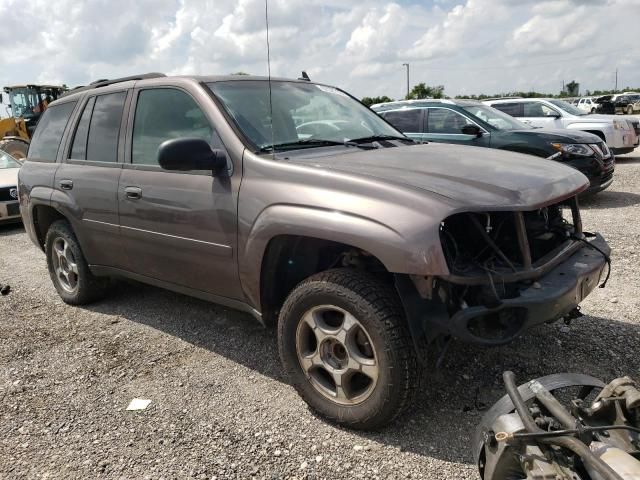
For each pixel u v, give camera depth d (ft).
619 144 41.11
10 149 48.78
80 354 13.44
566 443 6.15
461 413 10.10
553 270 9.67
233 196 10.87
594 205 28.32
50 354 13.53
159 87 13.08
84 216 14.76
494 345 8.62
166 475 8.89
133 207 13.07
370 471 8.72
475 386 10.93
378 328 8.93
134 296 17.35
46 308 16.88
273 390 11.34
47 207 16.58
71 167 15.30
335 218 9.18
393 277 9.74
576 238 10.75
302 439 9.62
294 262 10.92
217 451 9.43
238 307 11.66
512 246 9.38
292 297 10.02
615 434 6.71
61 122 16.43
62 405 11.14
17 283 19.84
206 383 11.75
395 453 9.11
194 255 11.94
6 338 14.61
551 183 10.11
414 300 8.84
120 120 13.96
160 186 12.37
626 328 13.07
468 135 29.71
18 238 28.09
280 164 10.43
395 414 9.23
